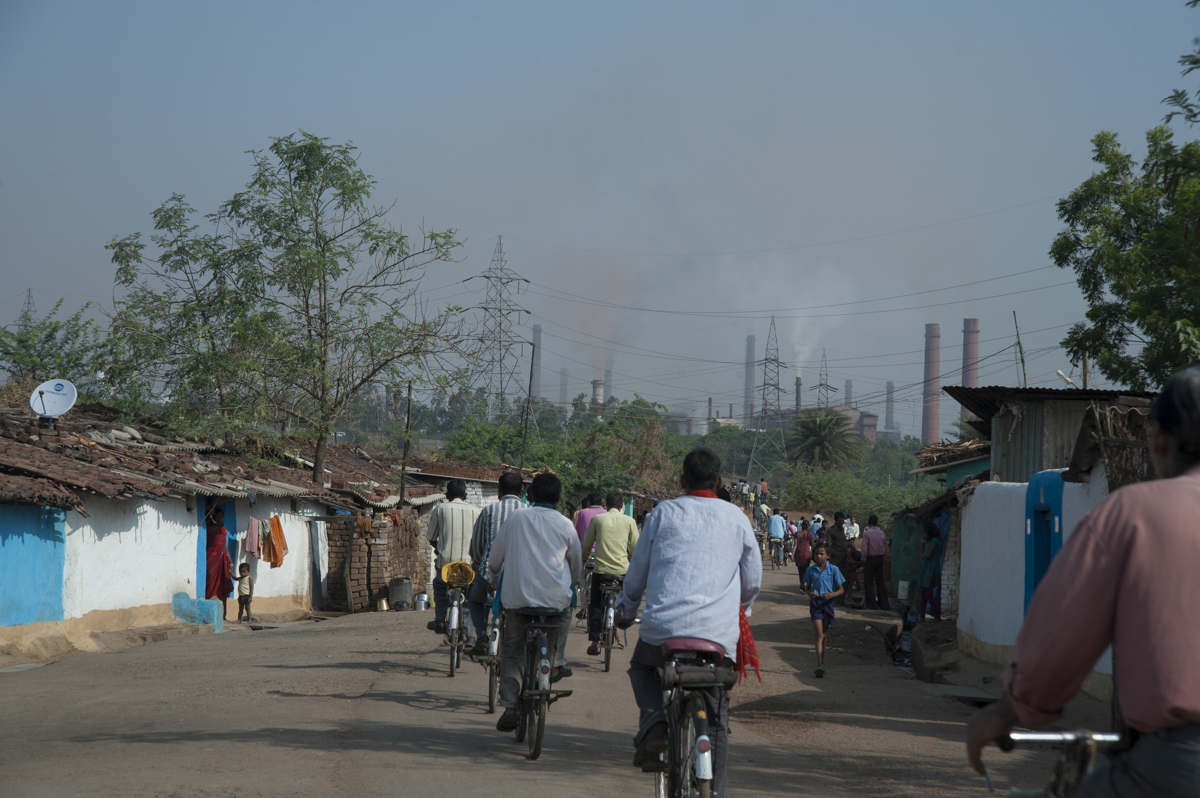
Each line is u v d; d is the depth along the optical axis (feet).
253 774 17.75
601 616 37.24
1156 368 45.73
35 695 29.32
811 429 254.27
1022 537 36.09
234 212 75.31
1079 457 29.27
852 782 21.18
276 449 77.05
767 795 19.40
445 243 76.84
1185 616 6.30
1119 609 6.53
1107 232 57.31
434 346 78.28
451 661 32.27
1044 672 6.66
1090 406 24.84
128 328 74.08
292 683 30.30
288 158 75.92
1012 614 36.58
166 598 52.90
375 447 112.68
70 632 43.21
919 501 169.17
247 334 72.90
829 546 76.59
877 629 57.67
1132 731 6.74
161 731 22.40
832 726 28.60
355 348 77.05
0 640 38.17
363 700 27.17
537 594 21.33
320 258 73.82
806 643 51.98
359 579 76.74
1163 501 6.58
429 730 23.30
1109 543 6.58
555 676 22.30
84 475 44.52
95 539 45.75
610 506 38.27
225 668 34.53
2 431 50.47
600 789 18.31
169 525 53.47
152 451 60.54
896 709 31.89
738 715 30.48
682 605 14.96
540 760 20.77
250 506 64.23
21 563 39.81
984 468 76.89
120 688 30.12
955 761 23.68
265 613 65.41
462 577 30.71
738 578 15.61
